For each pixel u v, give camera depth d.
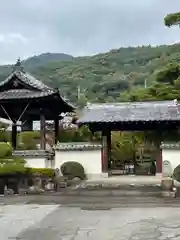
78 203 12.86
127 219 9.98
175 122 19.47
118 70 82.75
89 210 11.52
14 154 19.61
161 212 10.91
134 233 8.42
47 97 19.45
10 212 11.48
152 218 10.04
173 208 11.57
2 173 15.61
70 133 24.59
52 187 16.81
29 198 14.20
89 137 24.30
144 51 91.25
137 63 85.50
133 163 27.06
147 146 28.02
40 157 19.62
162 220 9.77
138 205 12.20
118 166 27.97
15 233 8.76
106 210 11.45
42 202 13.27
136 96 27.94
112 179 19.47
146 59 84.75
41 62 130.88
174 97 25.36
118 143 28.91
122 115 20.36
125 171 24.64
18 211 11.62
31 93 19.88
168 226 9.06
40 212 11.38
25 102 19.97
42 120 20.31
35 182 16.47
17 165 16.09
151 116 19.78
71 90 68.81
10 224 9.73
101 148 20.59
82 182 18.47
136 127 21.19
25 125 22.03
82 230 8.85
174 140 20.92
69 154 20.88
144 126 21.03
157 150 20.72
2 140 23.42
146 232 8.48
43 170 17.08
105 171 20.44
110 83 68.50
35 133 24.33
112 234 8.39
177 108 20.75
